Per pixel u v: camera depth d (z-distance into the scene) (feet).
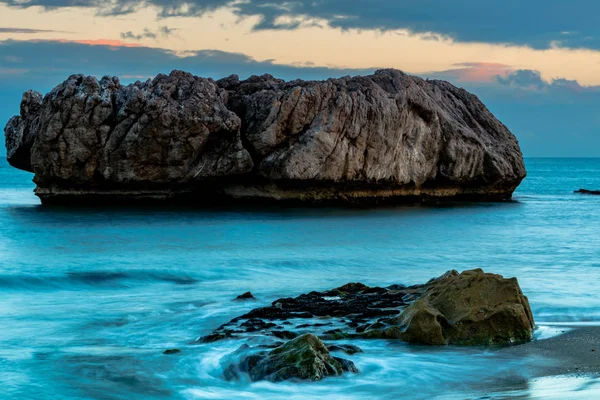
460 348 50.70
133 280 81.61
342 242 115.03
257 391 41.63
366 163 164.66
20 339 53.98
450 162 191.52
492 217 162.09
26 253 98.43
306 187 160.66
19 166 167.53
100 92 145.18
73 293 74.28
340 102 156.87
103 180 149.79
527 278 81.46
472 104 217.77
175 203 159.02
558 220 158.40
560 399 37.58
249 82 165.68
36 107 158.92
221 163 152.66
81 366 46.34
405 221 147.74
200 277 84.12
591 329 56.39
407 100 177.06
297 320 58.23
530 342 52.29
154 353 49.37
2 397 40.45
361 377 43.83
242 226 132.05
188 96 147.95
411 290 68.64
